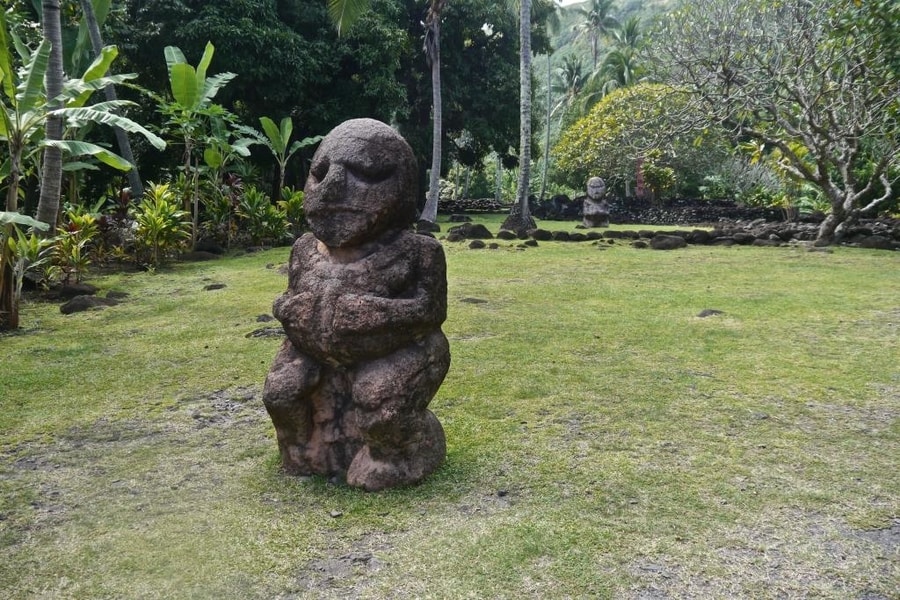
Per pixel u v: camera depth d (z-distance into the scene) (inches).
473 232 596.4
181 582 102.0
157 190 451.8
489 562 105.3
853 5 466.3
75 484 136.9
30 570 105.8
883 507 122.9
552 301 314.2
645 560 106.1
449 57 942.4
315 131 786.8
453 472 137.4
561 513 120.8
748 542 111.0
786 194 816.9
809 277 377.7
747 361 215.6
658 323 268.2
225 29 617.9
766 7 513.3
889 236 551.5
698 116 580.7
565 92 1640.0
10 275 271.9
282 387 132.6
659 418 168.7
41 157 428.1
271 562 106.8
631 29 1567.4
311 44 706.2
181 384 200.5
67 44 519.5
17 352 236.7
